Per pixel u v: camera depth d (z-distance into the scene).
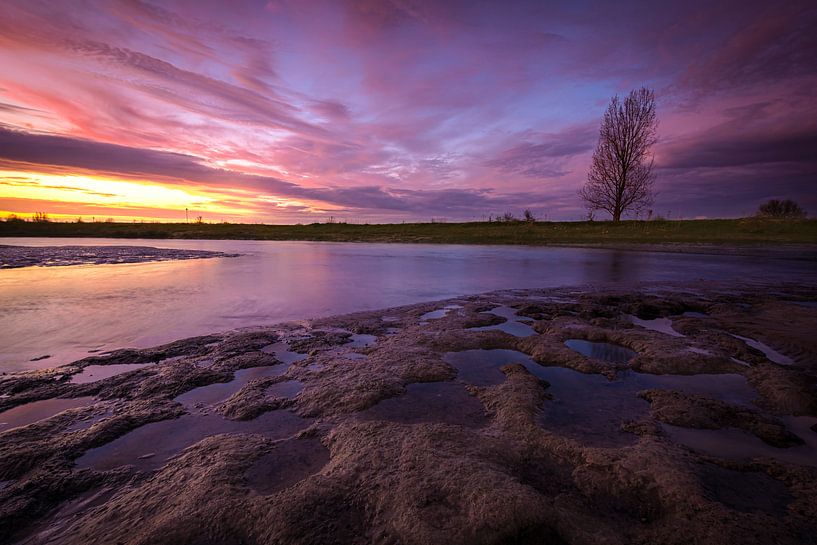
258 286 7.85
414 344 4.20
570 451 2.22
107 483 1.96
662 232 23.83
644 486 1.92
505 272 10.41
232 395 2.97
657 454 2.17
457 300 6.59
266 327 4.82
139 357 3.74
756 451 2.29
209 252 16.92
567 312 5.71
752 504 1.82
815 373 3.43
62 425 2.51
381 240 26.55
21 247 19.28
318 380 3.23
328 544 1.56
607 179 34.31
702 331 4.64
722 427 2.55
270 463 2.14
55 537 1.62
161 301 6.30
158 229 38.66
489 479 1.89
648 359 3.74
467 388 3.14
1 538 1.62
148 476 2.02
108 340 4.24
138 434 2.42
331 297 6.77
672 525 1.68
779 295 7.03
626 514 1.76
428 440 2.28
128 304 6.06
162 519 1.68
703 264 12.30
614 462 2.10
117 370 3.43
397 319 5.29
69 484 1.95
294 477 2.02
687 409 2.73
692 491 1.86
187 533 1.61
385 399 2.93
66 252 16.20
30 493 1.88
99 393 2.99
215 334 4.50
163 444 2.32
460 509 1.72
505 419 2.60
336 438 2.36
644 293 7.29
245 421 2.59
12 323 4.90
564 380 3.35
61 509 1.79
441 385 3.20
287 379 3.27
